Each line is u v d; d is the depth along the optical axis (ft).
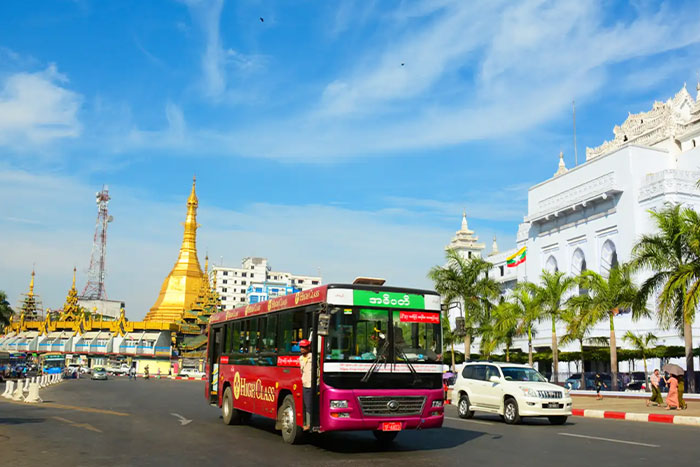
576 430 58.18
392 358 42.01
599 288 124.67
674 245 101.96
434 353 43.83
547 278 144.25
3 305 229.25
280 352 48.03
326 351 40.57
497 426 62.08
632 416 74.33
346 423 39.70
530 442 47.85
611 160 193.06
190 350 344.90
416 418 41.68
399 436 52.03
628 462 37.58
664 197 172.86
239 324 59.57
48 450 41.68
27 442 45.52
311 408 40.93
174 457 39.14
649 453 41.55
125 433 52.29
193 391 138.41
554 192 219.00
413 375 42.37
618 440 49.32
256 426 58.29
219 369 64.49
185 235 419.54
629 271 117.19
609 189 186.19
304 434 44.62
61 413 71.51
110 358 364.17
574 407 89.20
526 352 204.74
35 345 385.70
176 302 390.21
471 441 48.55
